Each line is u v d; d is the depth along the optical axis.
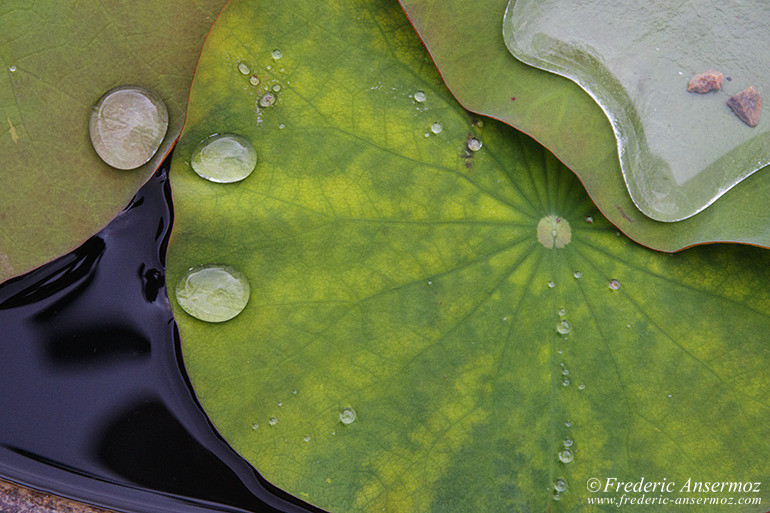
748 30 0.54
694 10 0.54
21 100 0.54
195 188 0.54
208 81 0.54
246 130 0.54
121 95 0.54
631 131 0.54
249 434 0.54
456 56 0.54
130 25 0.54
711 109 0.54
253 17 0.54
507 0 0.54
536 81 0.54
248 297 0.54
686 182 0.54
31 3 0.54
